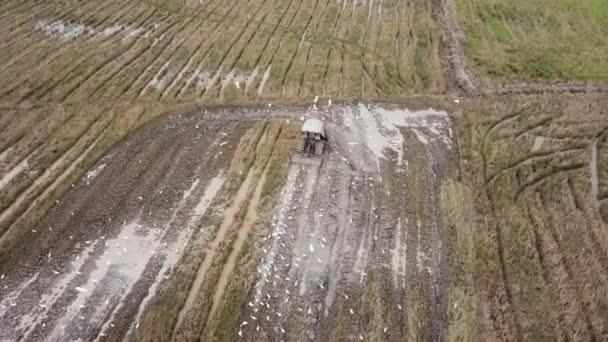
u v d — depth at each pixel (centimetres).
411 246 1619
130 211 1703
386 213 1728
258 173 1853
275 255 1570
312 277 1514
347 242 1625
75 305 1419
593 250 1625
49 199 1720
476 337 1380
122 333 1357
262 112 2164
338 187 1812
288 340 1357
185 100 2203
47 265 1523
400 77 2411
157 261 1544
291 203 1744
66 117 2062
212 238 1611
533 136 2072
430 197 1789
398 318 1419
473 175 1870
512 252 1598
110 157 1908
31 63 2353
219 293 1464
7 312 1395
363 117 2155
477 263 1562
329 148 1978
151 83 2303
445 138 2061
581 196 1805
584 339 1390
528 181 1853
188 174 1848
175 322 1388
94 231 1631
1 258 1531
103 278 1491
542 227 1686
